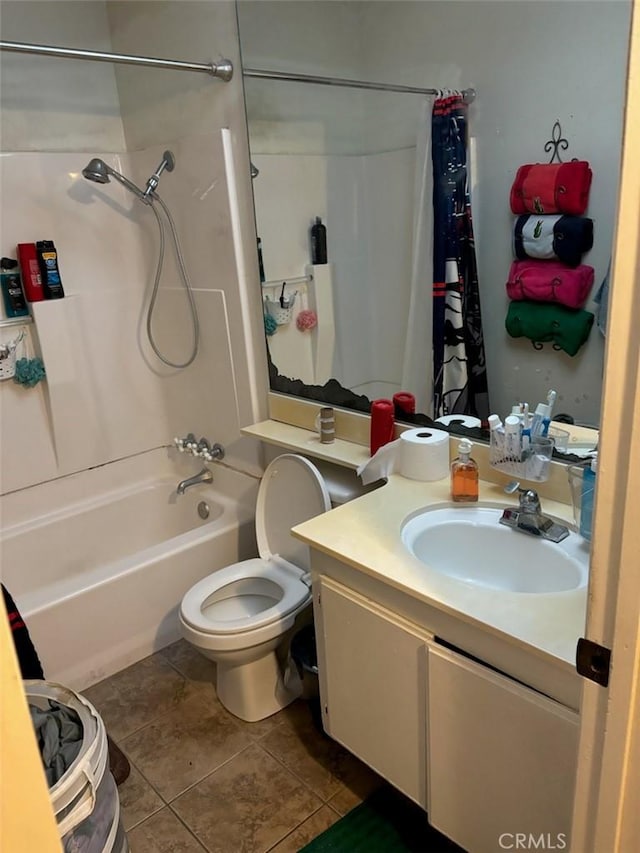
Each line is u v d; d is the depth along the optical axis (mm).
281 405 2422
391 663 1477
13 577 2596
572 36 1551
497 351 1843
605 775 819
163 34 2369
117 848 1372
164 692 2225
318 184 2111
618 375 669
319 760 1900
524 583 1510
